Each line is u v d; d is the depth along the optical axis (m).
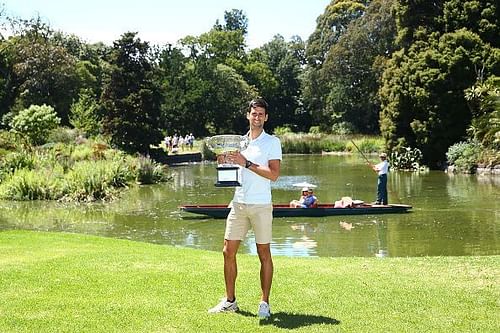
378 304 5.50
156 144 37.47
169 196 21.45
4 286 6.06
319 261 7.89
